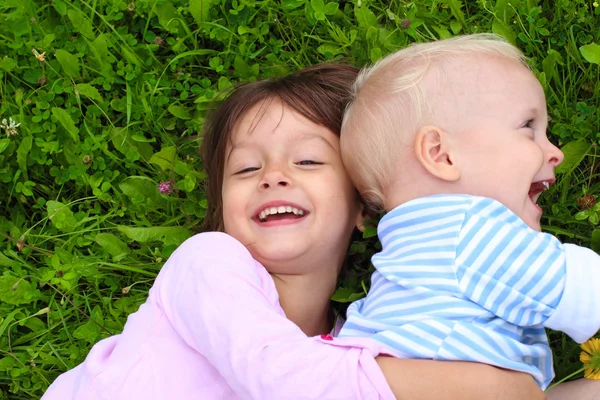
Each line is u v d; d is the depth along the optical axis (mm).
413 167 1783
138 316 1849
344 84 2057
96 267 2408
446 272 1634
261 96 2008
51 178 2605
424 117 1763
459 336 1592
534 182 1819
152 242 2471
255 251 1920
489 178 1725
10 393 2393
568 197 2285
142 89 2520
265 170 1927
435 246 1659
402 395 1552
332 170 1944
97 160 2510
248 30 2500
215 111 2174
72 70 2529
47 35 2535
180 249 1867
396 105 1800
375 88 1853
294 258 1914
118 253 2408
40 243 2479
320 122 1971
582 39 2367
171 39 2580
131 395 1729
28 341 2414
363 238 2182
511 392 1580
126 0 2600
